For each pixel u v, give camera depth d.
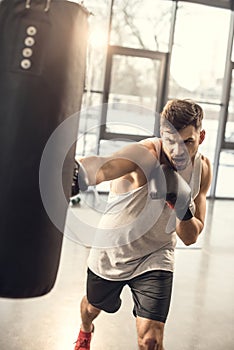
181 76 9.23
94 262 2.50
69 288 4.20
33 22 1.47
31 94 1.47
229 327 3.75
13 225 1.50
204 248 5.90
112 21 8.79
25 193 1.50
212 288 4.58
